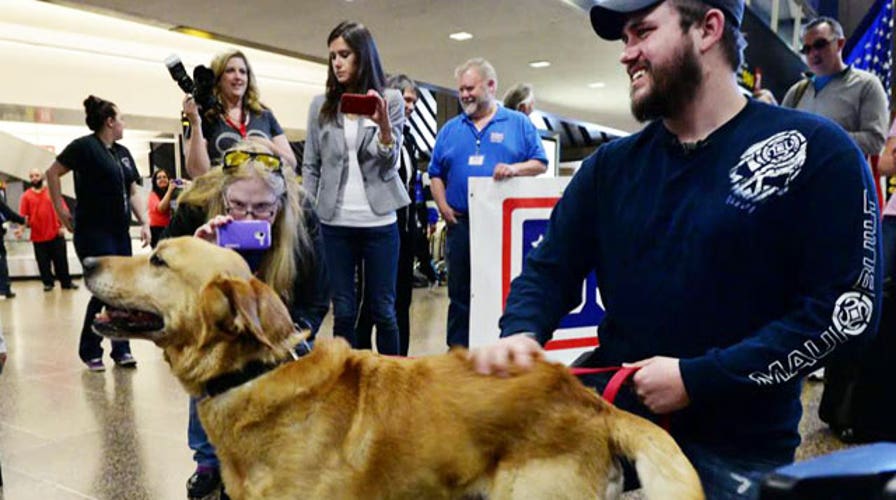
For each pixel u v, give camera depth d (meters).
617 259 1.71
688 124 1.61
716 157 1.55
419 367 1.68
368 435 1.57
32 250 11.77
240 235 2.18
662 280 1.59
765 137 1.50
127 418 3.61
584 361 1.85
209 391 1.68
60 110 9.86
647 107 1.61
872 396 3.10
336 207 3.49
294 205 2.38
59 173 4.53
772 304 1.51
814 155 1.43
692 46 1.54
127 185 5.08
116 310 1.77
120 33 9.44
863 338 1.39
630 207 1.68
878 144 4.03
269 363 1.64
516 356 1.62
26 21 8.66
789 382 1.44
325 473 1.57
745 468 1.50
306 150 3.70
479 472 1.56
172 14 7.66
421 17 8.03
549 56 10.27
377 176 3.51
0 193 9.27
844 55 8.10
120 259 1.77
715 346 1.55
